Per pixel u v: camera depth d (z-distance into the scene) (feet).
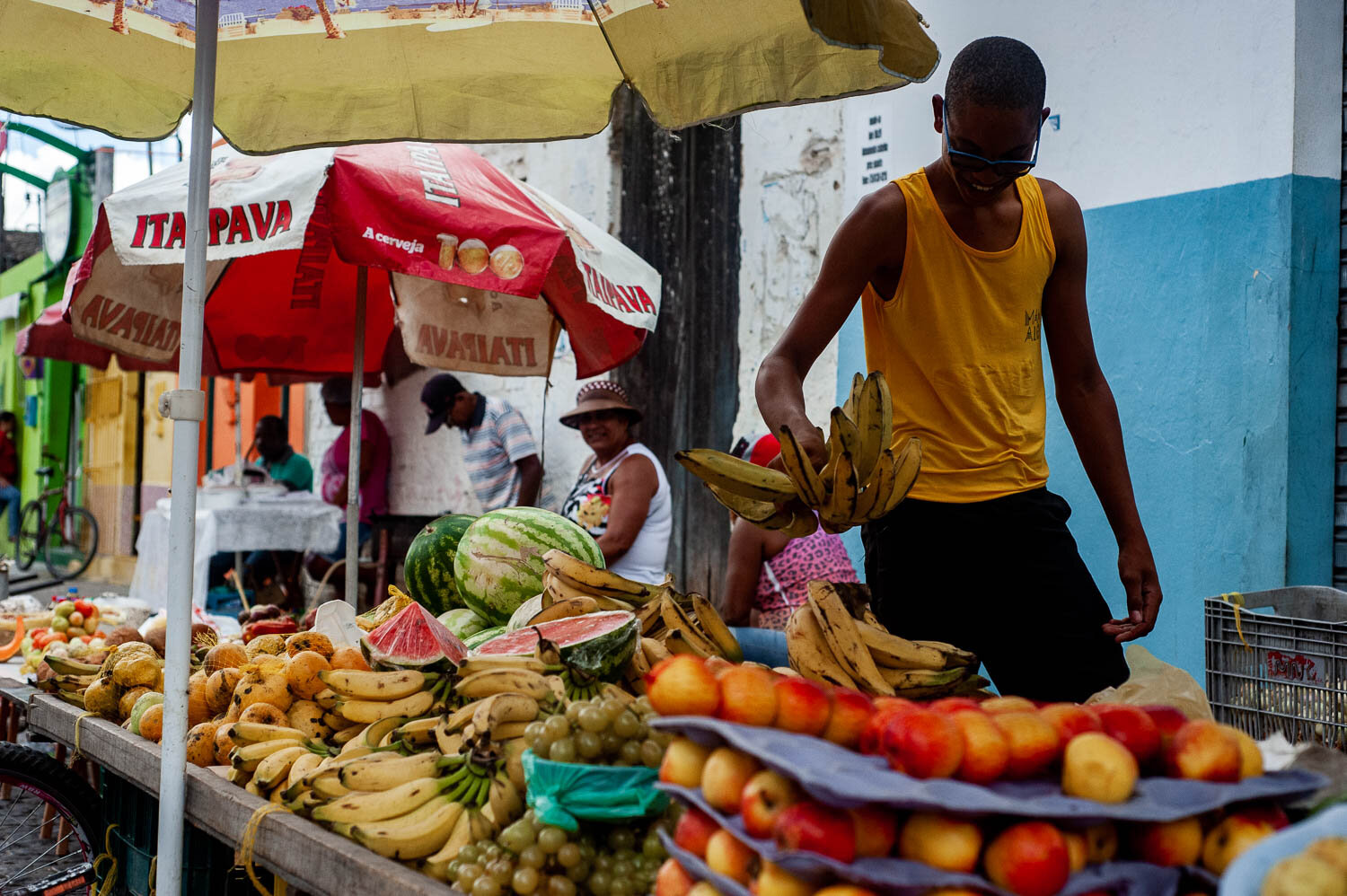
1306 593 9.51
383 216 12.26
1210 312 13.23
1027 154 8.24
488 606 11.75
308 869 7.11
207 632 13.69
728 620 13.96
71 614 17.48
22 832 13.20
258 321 19.95
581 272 13.82
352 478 15.85
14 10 10.90
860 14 7.50
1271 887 3.67
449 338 17.56
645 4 9.81
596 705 6.72
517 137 11.32
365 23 10.96
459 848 6.96
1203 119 13.30
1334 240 12.94
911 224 8.98
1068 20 14.58
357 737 8.52
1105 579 14.21
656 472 16.56
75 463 60.95
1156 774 5.12
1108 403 9.86
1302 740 8.46
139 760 9.82
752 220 19.85
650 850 6.48
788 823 4.50
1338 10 12.89
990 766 4.64
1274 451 12.65
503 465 23.84
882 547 9.56
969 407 9.18
